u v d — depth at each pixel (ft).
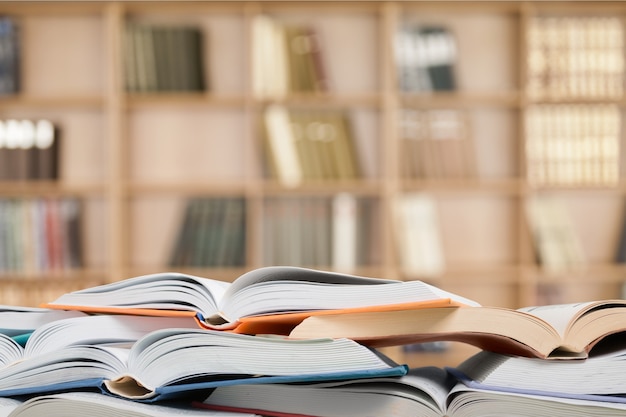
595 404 1.44
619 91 12.17
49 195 12.73
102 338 1.68
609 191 13.42
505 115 13.43
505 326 1.51
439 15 13.42
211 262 11.97
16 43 12.51
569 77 12.21
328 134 12.15
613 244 13.70
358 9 13.01
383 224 12.34
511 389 1.52
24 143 12.21
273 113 12.08
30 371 1.59
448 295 1.62
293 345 1.49
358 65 13.46
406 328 1.54
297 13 13.32
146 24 12.48
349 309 1.53
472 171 12.20
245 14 13.24
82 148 13.35
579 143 12.07
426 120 12.14
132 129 13.55
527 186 12.16
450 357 3.49
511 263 13.66
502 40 13.47
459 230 13.70
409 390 1.56
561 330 1.55
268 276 1.63
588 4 12.62
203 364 1.51
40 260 11.87
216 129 13.60
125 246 12.98
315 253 11.95
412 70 12.21
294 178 12.09
